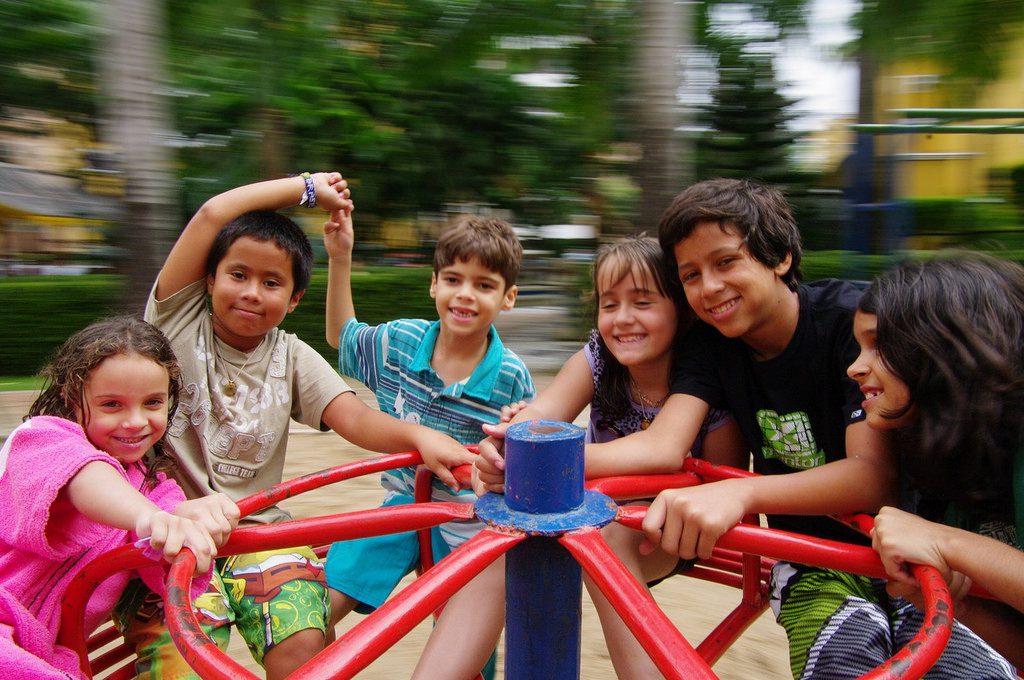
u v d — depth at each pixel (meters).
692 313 1.71
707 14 8.95
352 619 2.64
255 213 1.76
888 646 1.36
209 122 8.79
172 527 1.14
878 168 5.11
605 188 9.39
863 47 6.67
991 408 1.19
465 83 9.47
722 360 1.63
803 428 1.57
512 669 1.07
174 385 1.47
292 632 1.45
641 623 0.89
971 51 6.17
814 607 1.46
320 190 1.93
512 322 8.97
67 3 8.60
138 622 1.47
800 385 1.56
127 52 5.06
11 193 10.82
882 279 1.32
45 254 10.70
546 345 7.74
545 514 1.03
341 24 9.16
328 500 3.34
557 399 1.75
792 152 9.84
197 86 8.41
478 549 0.97
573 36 8.74
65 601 1.23
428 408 1.99
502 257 1.97
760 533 1.17
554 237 9.90
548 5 8.45
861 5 6.34
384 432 1.74
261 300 1.69
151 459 1.51
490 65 9.54
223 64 8.46
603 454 1.46
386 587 1.82
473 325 1.95
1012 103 7.57
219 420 1.69
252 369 1.76
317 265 8.30
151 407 1.40
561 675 1.05
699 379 1.62
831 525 1.58
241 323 1.70
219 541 1.17
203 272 1.73
